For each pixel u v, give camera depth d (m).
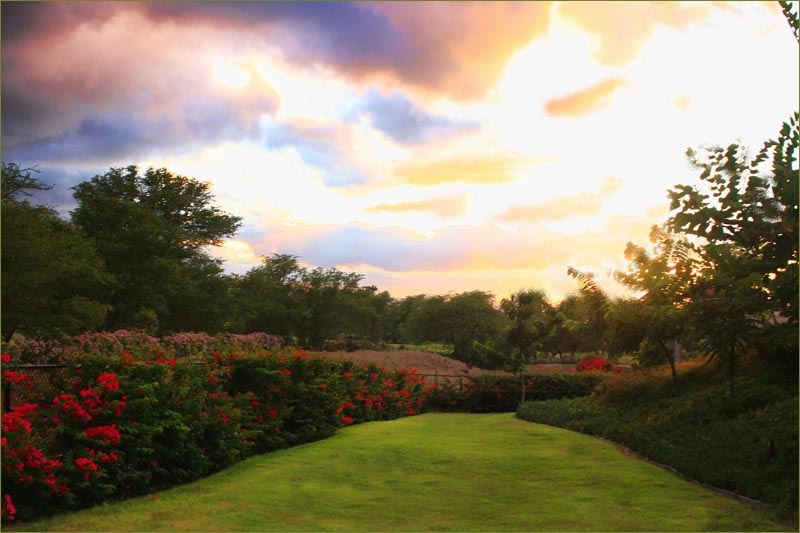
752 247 6.10
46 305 20.91
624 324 11.95
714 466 6.76
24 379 6.13
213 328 37.53
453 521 5.41
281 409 9.67
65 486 5.39
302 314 46.84
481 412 18.83
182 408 7.09
